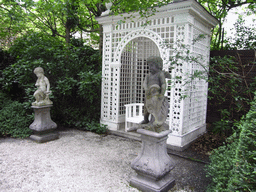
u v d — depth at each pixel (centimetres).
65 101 715
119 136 618
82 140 572
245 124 225
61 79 693
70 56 718
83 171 380
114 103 643
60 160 428
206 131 659
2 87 671
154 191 302
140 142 564
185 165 421
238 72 611
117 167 403
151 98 301
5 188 315
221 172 284
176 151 490
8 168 384
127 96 716
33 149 489
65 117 700
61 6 810
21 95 724
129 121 595
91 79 646
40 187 321
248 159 206
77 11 893
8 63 762
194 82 561
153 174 299
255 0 485
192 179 360
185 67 489
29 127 559
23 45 715
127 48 689
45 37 733
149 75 311
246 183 197
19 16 793
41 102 540
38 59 648
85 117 694
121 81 670
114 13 566
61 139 575
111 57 641
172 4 477
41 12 955
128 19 589
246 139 211
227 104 654
